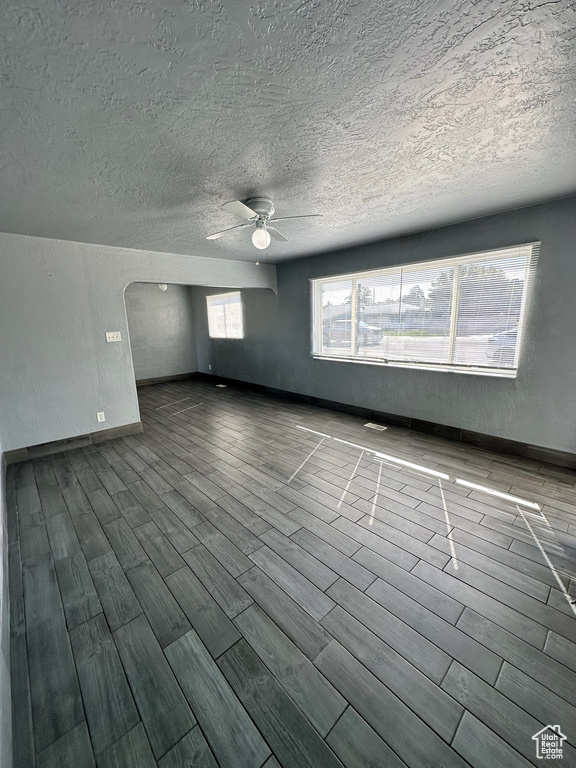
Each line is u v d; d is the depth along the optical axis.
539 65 1.11
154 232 3.01
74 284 3.40
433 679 1.27
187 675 1.30
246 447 3.59
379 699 1.21
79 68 1.04
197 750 1.08
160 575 1.82
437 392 3.65
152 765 1.04
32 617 1.57
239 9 0.88
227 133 1.47
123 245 3.55
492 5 0.89
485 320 3.17
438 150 1.71
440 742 1.08
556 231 2.63
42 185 1.90
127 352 3.86
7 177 1.77
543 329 2.82
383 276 3.92
